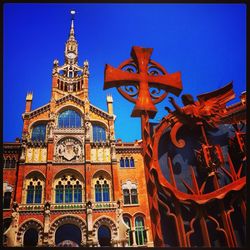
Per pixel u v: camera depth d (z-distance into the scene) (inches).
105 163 1644.9
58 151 1642.5
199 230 257.6
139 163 1686.8
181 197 251.8
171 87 298.8
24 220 1400.1
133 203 1567.4
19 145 1643.7
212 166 271.1
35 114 1781.5
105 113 1844.2
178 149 288.0
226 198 268.4
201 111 297.9
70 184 1566.2
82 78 2046.0
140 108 278.7
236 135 285.6
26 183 1530.5
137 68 301.6
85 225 1428.4
